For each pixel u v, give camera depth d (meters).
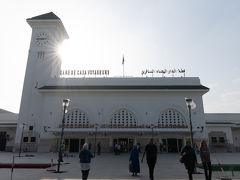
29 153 36.09
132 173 14.38
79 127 38.09
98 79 43.75
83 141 38.50
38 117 41.81
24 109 42.47
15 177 12.58
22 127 38.88
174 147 37.72
